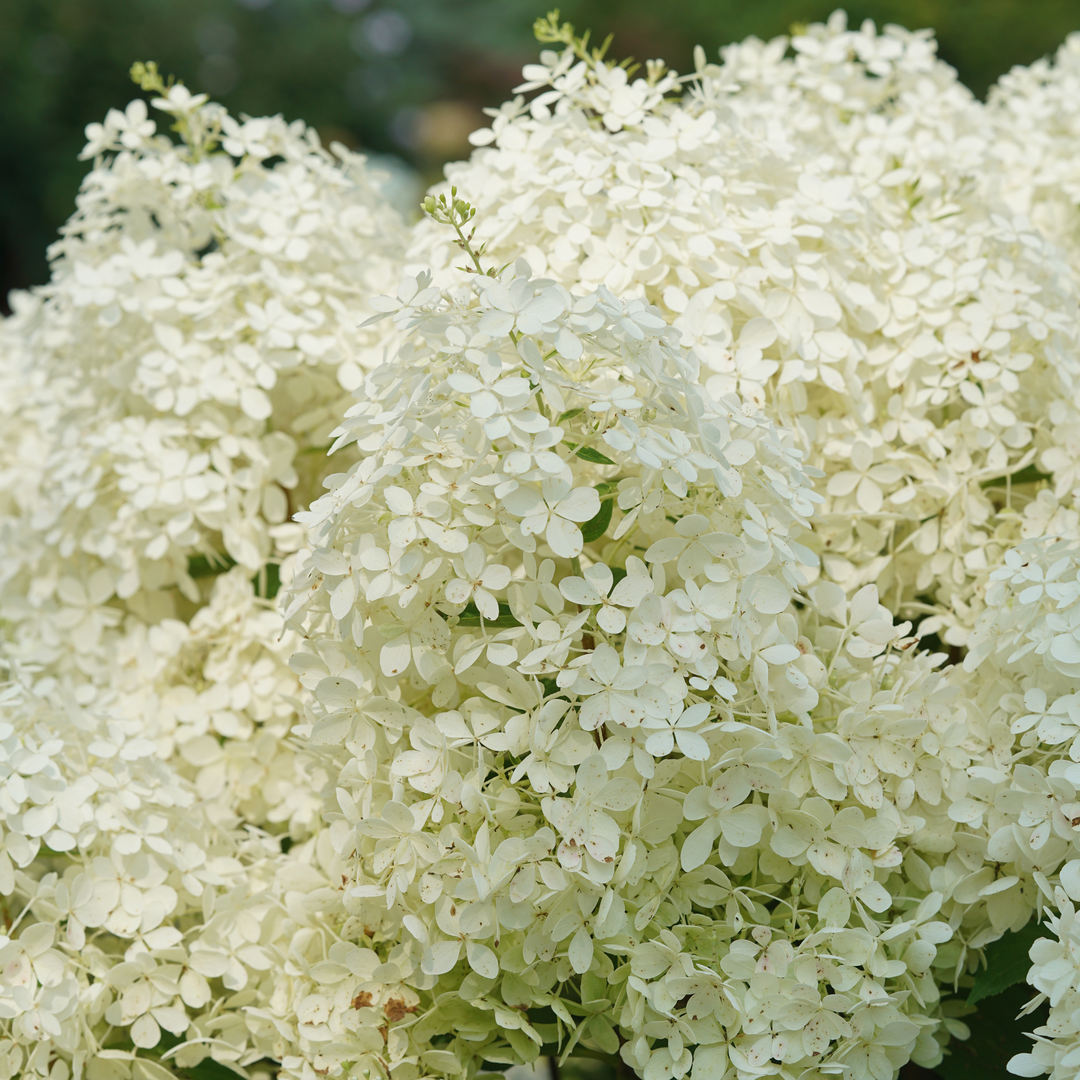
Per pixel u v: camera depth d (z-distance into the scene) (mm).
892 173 1166
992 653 1036
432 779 985
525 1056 1001
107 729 1071
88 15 5477
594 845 970
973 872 1010
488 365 980
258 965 1038
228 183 1196
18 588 1215
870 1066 982
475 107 6809
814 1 4758
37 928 1012
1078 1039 961
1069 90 1242
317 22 6742
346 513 1000
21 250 5090
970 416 1082
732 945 982
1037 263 1104
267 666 1116
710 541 988
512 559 1047
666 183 1083
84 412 1175
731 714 977
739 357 1062
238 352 1138
